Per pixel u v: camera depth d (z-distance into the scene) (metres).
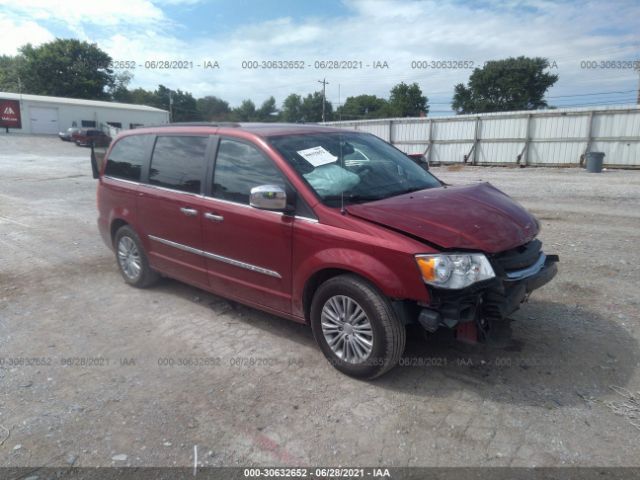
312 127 4.56
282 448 2.81
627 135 19.58
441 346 3.88
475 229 3.27
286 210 3.65
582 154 20.48
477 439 2.83
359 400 3.24
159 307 4.96
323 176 3.82
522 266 3.39
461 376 3.49
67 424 3.06
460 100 54.47
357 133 4.82
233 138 4.24
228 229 4.12
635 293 4.90
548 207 10.37
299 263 3.64
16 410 3.22
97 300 5.19
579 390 3.28
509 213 3.65
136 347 4.09
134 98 71.19
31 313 4.86
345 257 3.31
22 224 9.09
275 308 3.99
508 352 3.79
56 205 11.38
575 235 7.47
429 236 3.12
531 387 3.33
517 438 2.83
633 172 18.53
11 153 29.22
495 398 3.22
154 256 5.11
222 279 4.35
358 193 3.78
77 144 35.69
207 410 3.18
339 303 3.50
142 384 3.51
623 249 6.53
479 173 19.70
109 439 2.92
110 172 5.68
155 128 5.19
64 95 60.91
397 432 2.92
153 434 2.95
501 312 3.20
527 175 18.17
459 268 3.01
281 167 3.80
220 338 4.22
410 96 61.59
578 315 4.43
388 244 3.15
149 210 4.99
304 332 4.31
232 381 3.52
